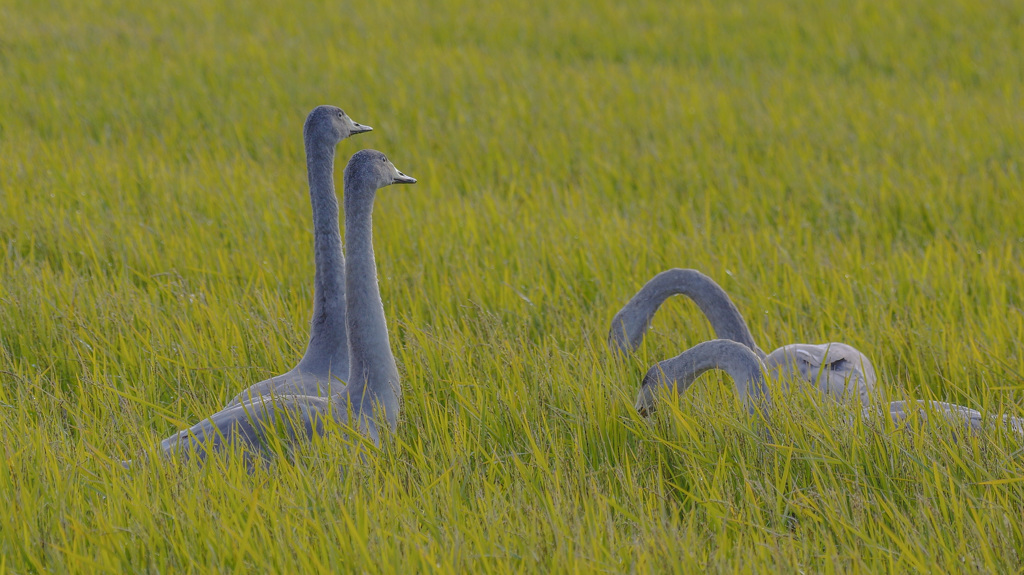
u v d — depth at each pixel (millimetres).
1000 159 20969
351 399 8531
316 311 9656
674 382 8844
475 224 15656
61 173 18203
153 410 9570
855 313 12500
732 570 6562
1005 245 15609
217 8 40969
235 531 6977
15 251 14039
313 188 9719
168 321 11578
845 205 17891
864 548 7176
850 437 8336
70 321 11234
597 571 6512
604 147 21562
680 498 8312
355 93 26203
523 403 9242
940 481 7824
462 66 29953
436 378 9961
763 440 8383
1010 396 9734
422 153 21359
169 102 25141
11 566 6863
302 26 37688
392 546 6934
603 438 8820
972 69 31297
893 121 23891
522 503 7516
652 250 14547
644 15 41125
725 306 10547
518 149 21453
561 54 34938
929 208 16969
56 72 27812
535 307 12391
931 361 11031
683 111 24578
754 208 17859
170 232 15391
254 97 25734
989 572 6598
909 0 42594
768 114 24484
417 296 12719
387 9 42344
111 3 41219
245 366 10406
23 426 8594
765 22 39406
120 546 6922
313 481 7562
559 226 15820
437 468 8164
